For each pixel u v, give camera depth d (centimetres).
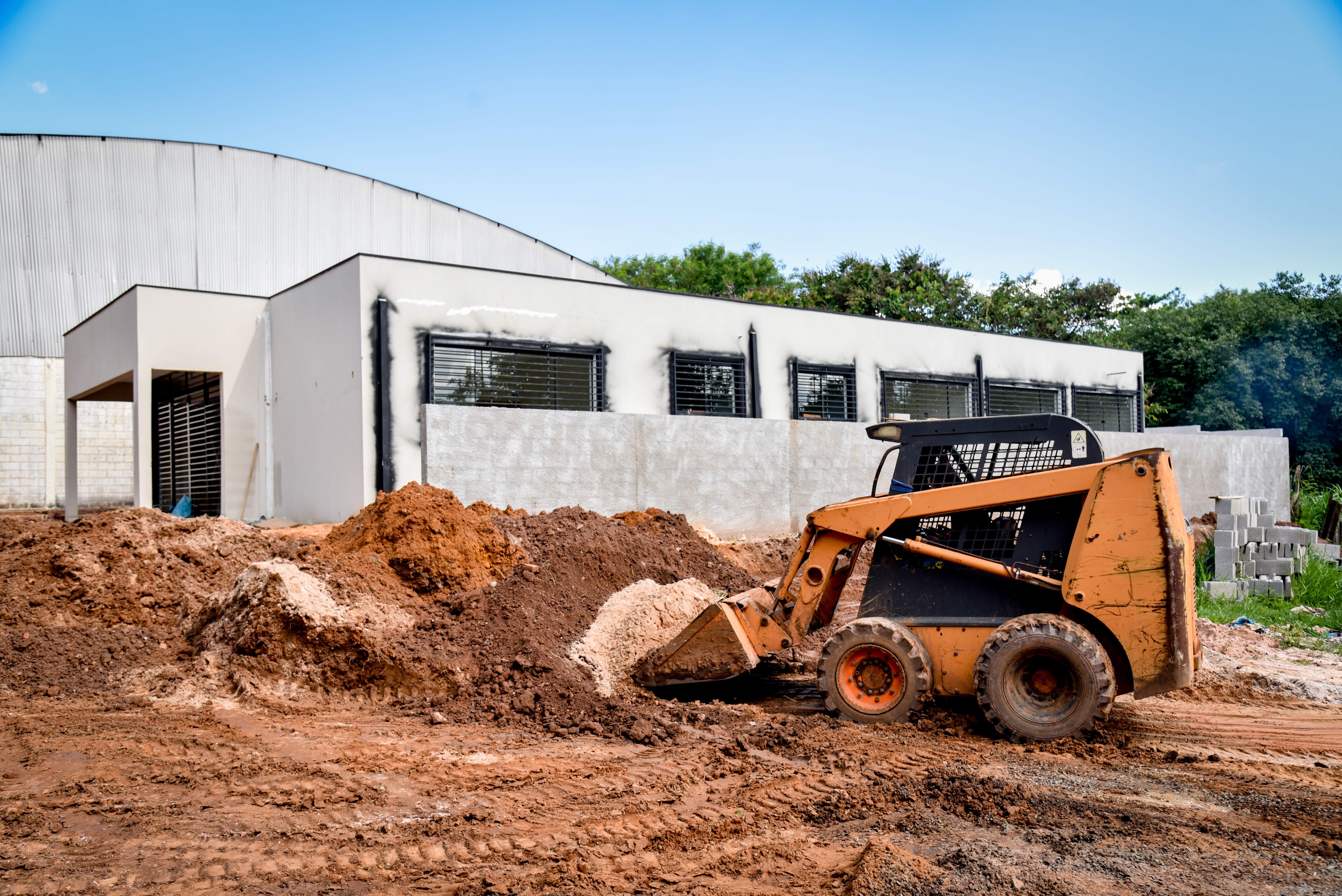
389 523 895
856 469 1666
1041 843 433
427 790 507
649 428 1423
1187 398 3391
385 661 721
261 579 754
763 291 4069
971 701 685
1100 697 592
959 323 3494
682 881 392
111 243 2770
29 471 2641
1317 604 1334
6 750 562
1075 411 2373
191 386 1869
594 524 1052
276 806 477
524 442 1301
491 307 1486
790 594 714
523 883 386
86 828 439
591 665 752
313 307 1527
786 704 738
